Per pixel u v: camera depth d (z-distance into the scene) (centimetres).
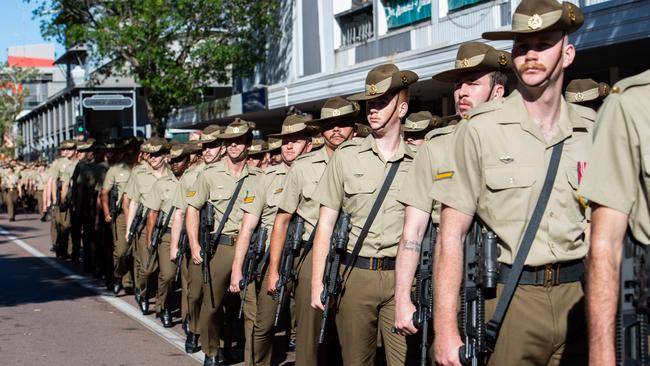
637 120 314
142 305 1144
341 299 576
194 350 905
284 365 846
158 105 2558
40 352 896
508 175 374
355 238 572
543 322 374
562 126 382
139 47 2420
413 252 473
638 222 321
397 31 2200
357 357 578
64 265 1689
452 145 389
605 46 1278
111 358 871
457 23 1945
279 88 2319
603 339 311
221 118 2769
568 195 376
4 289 1362
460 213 382
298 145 801
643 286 321
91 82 2816
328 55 2569
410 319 475
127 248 1281
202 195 849
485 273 371
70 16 2500
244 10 2572
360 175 573
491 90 541
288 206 694
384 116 570
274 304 748
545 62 375
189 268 888
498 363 379
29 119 8206
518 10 375
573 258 377
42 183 2995
